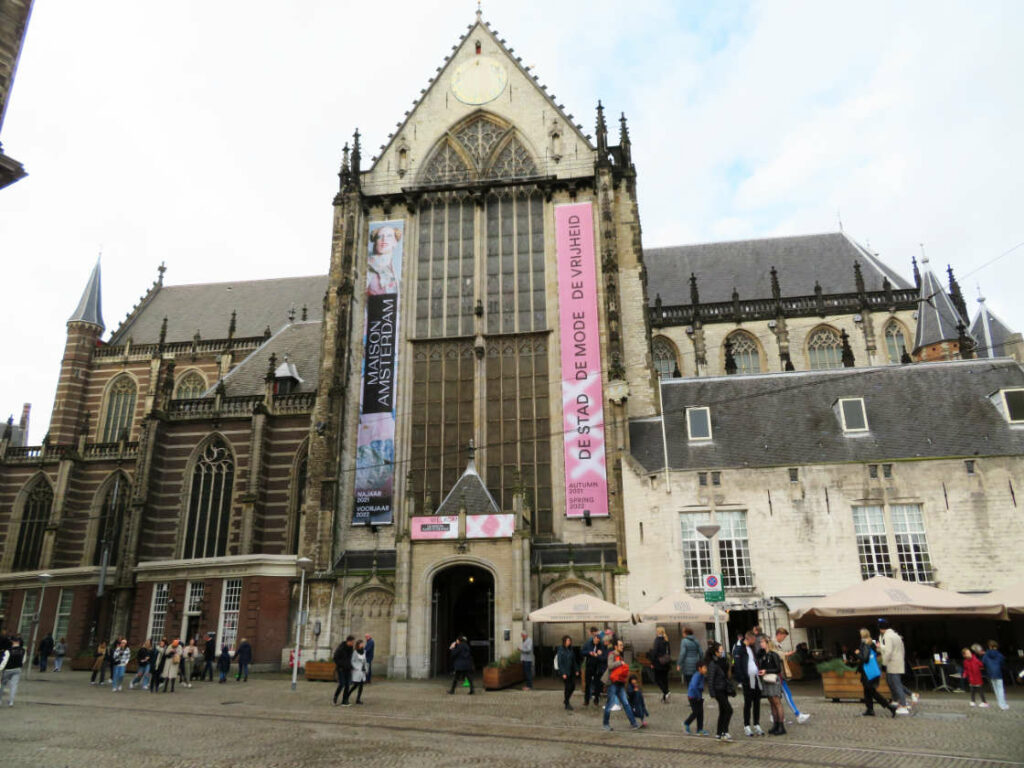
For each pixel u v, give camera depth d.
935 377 42.19
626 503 39.62
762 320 68.94
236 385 60.50
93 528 64.31
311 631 43.78
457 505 42.00
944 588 35.34
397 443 48.81
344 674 26.66
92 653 51.03
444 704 26.67
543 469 47.47
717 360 68.88
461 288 52.22
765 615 35.97
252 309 83.00
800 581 36.31
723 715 18.42
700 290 74.12
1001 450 37.12
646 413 46.94
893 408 40.81
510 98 56.38
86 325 79.00
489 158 55.16
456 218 53.97
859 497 37.06
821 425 40.72
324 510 46.16
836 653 35.00
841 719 21.27
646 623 37.81
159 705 26.53
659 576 37.81
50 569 61.41
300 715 23.56
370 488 47.84
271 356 58.16
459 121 56.31
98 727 20.80
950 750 16.33
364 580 44.19
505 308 51.44
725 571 37.25
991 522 35.81
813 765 15.17
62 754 16.58
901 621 34.94
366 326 51.50
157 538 54.34
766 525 37.41
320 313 80.44
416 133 56.38
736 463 39.25
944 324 61.50
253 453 53.59
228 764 15.59
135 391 77.75
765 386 44.09
